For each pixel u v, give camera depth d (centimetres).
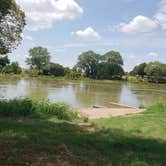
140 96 5681
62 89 6209
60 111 1608
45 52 13450
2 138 935
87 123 1496
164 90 8481
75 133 1120
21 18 2647
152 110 2253
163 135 1230
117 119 1666
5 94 4122
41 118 1505
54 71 13425
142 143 1031
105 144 969
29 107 1572
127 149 948
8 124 1173
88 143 970
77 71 14025
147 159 838
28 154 794
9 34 2644
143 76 14712
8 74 11688
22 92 4697
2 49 2688
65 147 890
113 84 11106
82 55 14038
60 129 1201
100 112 2233
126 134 1200
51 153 820
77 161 773
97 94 5391
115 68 14050
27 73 12756
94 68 14088
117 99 4700
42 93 4803
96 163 768
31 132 1062
